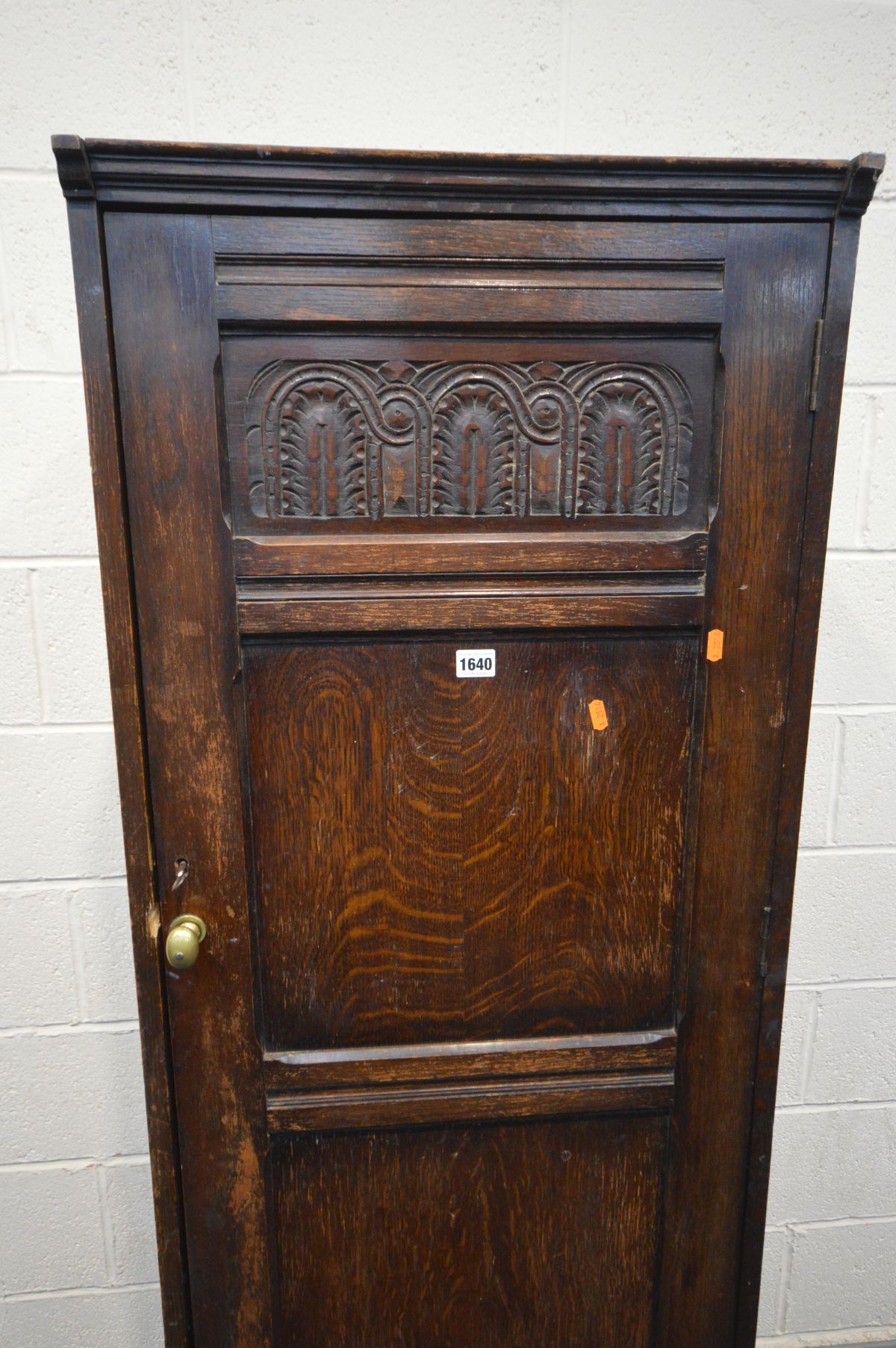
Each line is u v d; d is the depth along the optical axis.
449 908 0.86
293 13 0.93
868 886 1.20
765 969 0.90
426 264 0.74
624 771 0.85
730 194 0.74
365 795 0.83
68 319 0.98
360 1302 0.94
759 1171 0.94
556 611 0.81
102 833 1.10
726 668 0.83
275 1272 0.92
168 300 0.73
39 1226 1.19
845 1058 1.25
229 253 0.72
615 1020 0.91
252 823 0.83
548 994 0.89
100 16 0.92
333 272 0.73
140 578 0.77
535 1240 0.94
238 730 0.80
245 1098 0.88
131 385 0.74
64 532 1.02
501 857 0.86
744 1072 0.92
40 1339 1.22
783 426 0.79
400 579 0.79
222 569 0.78
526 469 0.79
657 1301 0.97
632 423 0.79
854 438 1.08
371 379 0.76
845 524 1.10
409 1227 0.93
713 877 0.87
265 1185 0.90
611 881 0.87
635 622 0.82
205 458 0.75
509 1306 0.96
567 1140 0.92
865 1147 1.28
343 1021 0.88
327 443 0.77
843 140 1.01
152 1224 1.21
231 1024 0.86
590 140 0.99
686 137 1.00
